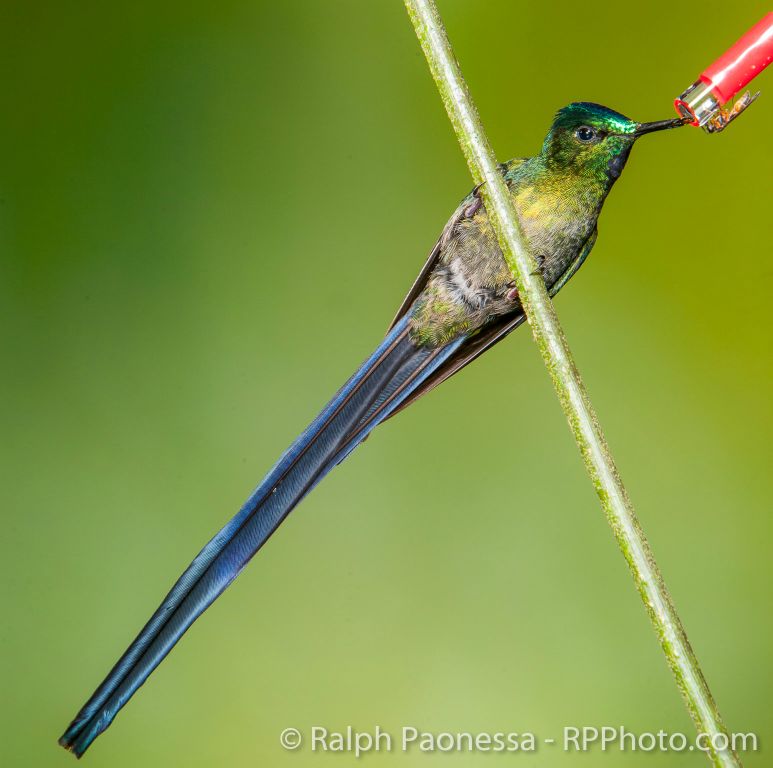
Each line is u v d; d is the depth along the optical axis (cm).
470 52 1112
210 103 1102
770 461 1020
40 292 1035
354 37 1127
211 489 991
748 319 1053
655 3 1105
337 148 1103
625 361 1064
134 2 1112
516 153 1096
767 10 1080
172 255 1063
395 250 1080
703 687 484
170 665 926
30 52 1087
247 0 1123
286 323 1055
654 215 1092
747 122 1084
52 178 1062
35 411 1007
